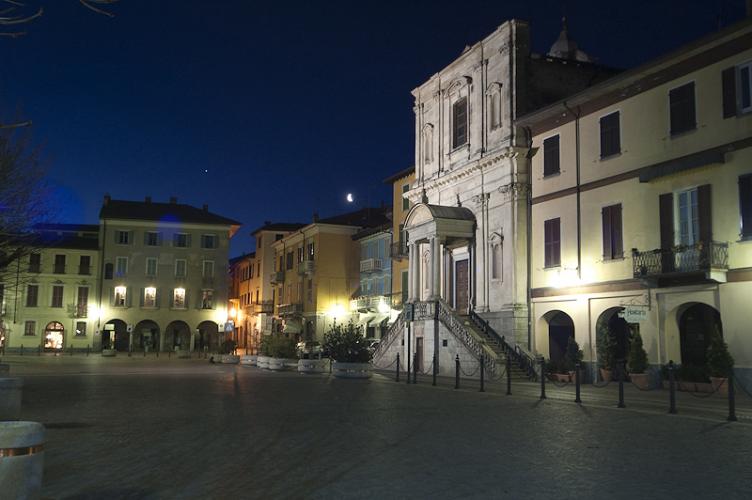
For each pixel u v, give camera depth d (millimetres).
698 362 24875
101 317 74750
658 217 25141
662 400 20078
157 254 77312
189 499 7453
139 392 21047
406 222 39469
